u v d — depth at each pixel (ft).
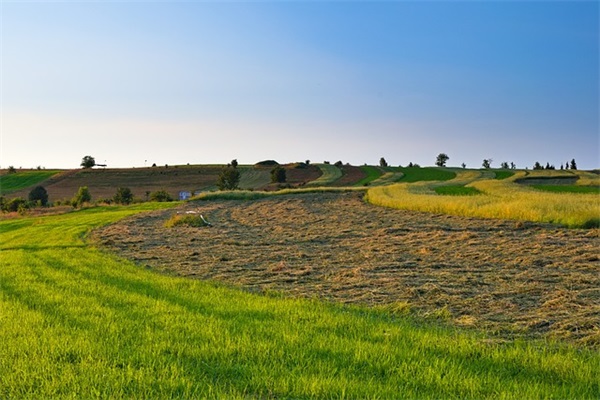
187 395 21.40
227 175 353.72
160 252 77.41
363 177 411.34
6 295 43.47
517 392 21.54
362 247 76.69
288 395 21.58
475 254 65.05
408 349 27.14
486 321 34.45
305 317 34.58
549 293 42.37
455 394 21.61
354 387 21.84
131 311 36.63
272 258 67.46
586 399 21.53
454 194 193.16
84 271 58.29
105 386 22.56
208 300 40.50
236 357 26.30
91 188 392.06
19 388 22.70
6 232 128.36
